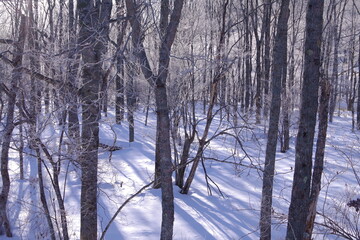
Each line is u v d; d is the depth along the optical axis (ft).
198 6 40.37
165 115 14.96
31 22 22.57
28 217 26.55
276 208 28.40
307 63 12.85
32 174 37.47
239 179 39.73
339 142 54.29
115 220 27.76
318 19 12.62
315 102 12.92
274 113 20.40
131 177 39.47
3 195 25.50
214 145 54.70
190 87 34.14
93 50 19.74
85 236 21.27
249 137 55.26
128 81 28.17
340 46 25.14
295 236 13.37
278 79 20.34
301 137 13.15
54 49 19.39
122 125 72.13
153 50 24.53
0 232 25.13
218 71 31.17
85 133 20.72
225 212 29.91
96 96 20.42
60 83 18.88
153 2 13.87
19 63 19.74
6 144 19.80
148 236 25.14
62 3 26.48
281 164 47.03
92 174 21.18
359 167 37.60
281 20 19.98
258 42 65.41
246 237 25.02
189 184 34.63
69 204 30.30
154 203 31.60
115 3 22.84
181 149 42.57
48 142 20.01
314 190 14.39
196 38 34.55
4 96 22.75
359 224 20.21
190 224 27.02
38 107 20.11
